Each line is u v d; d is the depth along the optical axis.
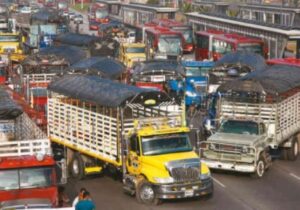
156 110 31.92
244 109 36.59
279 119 36.00
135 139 29.88
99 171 33.72
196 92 50.97
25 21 98.00
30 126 30.56
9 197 24.77
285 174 34.94
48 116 36.22
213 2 115.38
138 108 31.52
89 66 50.44
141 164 29.59
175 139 30.11
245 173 34.72
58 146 35.59
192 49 85.94
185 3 130.62
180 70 52.19
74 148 33.91
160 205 29.42
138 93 31.06
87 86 34.09
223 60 52.97
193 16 97.31
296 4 98.38
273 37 67.75
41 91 44.53
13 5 144.50
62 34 79.88
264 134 35.00
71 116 34.09
